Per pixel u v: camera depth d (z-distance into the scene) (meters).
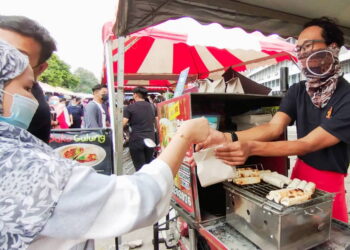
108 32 2.24
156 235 1.90
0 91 0.54
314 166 1.24
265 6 1.30
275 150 1.04
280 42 3.23
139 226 0.56
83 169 0.54
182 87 1.66
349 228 1.05
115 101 2.59
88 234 0.50
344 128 1.04
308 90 1.21
